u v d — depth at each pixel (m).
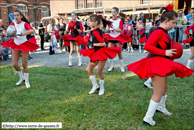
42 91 4.15
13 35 4.09
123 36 5.47
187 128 2.63
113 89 4.17
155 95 2.63
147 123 2.72
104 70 5.90
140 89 4.12
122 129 2.64
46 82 4.77
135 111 3.12
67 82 4.76
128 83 4.49
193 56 5.25
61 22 10.16
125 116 2.99
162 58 2.58
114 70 5.84
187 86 4.16
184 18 9.32
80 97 3.80
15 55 4.39
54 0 21.47
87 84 4.58
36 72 5.79
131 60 7.10
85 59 7.79
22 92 4.15
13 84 4.70
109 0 18.45
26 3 26.61
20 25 4.23
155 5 15.38
